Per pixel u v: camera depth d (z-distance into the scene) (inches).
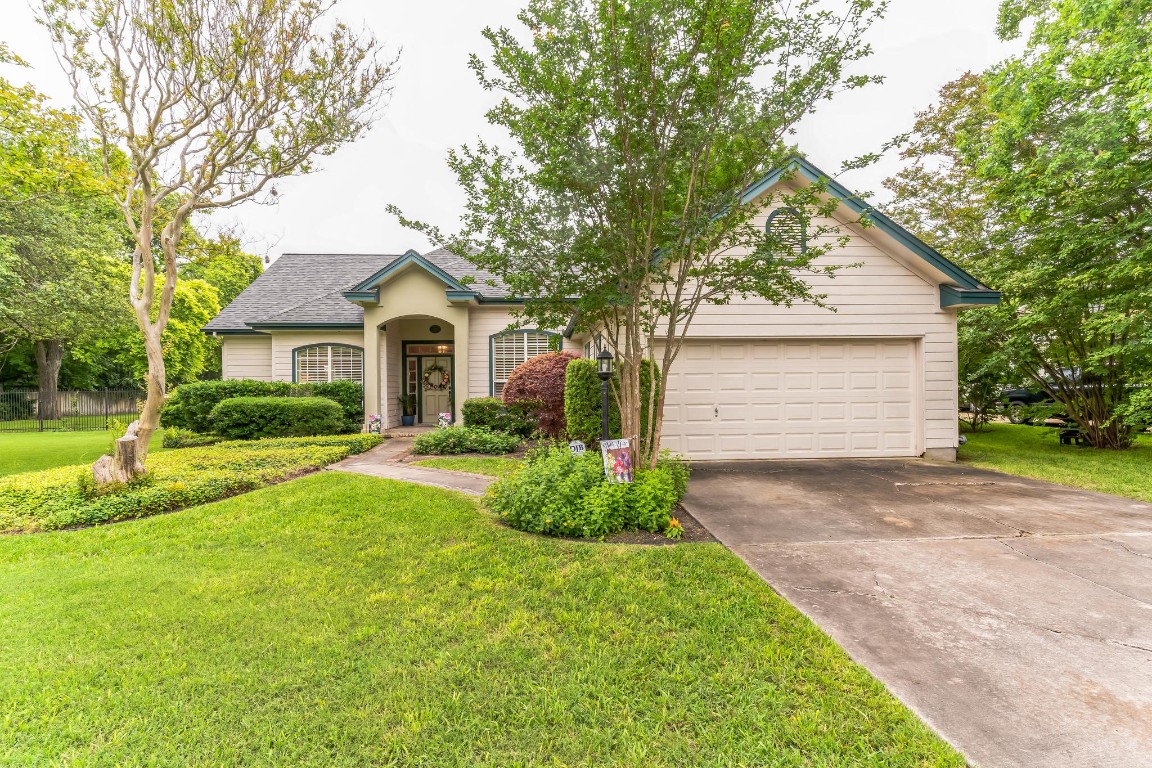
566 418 341.7
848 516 213.9
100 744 83.0
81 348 805.9
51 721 88.0
